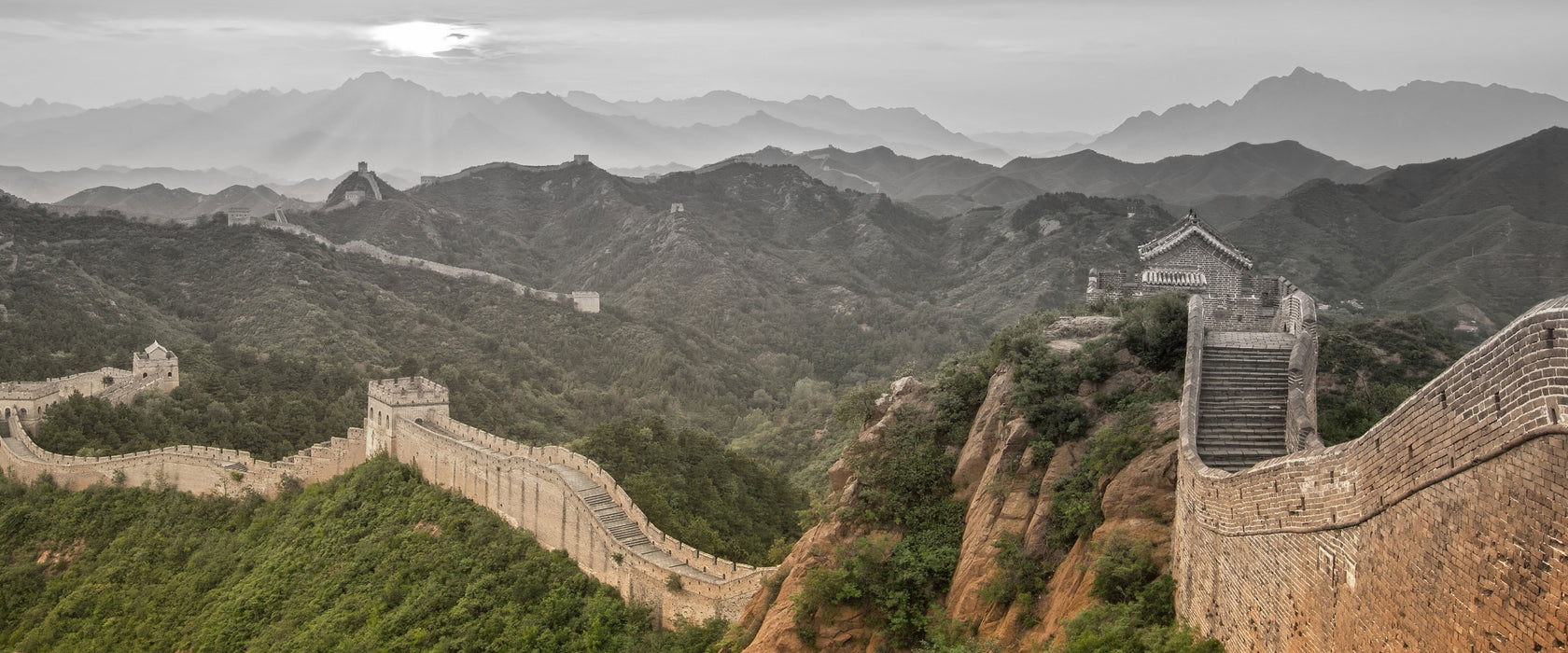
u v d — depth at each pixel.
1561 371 13.66
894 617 35.50
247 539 78.56
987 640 31.11
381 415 81.06
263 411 107.06
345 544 71.88
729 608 48.00
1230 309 54.41
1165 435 32.25
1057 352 39.12
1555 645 13.74
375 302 180.00
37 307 139.62
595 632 53.16
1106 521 30.97
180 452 87.19
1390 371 43.22
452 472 72.31
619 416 146.12
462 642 56.88
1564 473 13.62
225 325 161.00
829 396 148.62
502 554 62.88
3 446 92.81
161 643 70.25
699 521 66.06
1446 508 16.12
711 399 166.25
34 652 72.44
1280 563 21.42
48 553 82.81
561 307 195.75
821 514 41.88
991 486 35.72
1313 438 28.81
